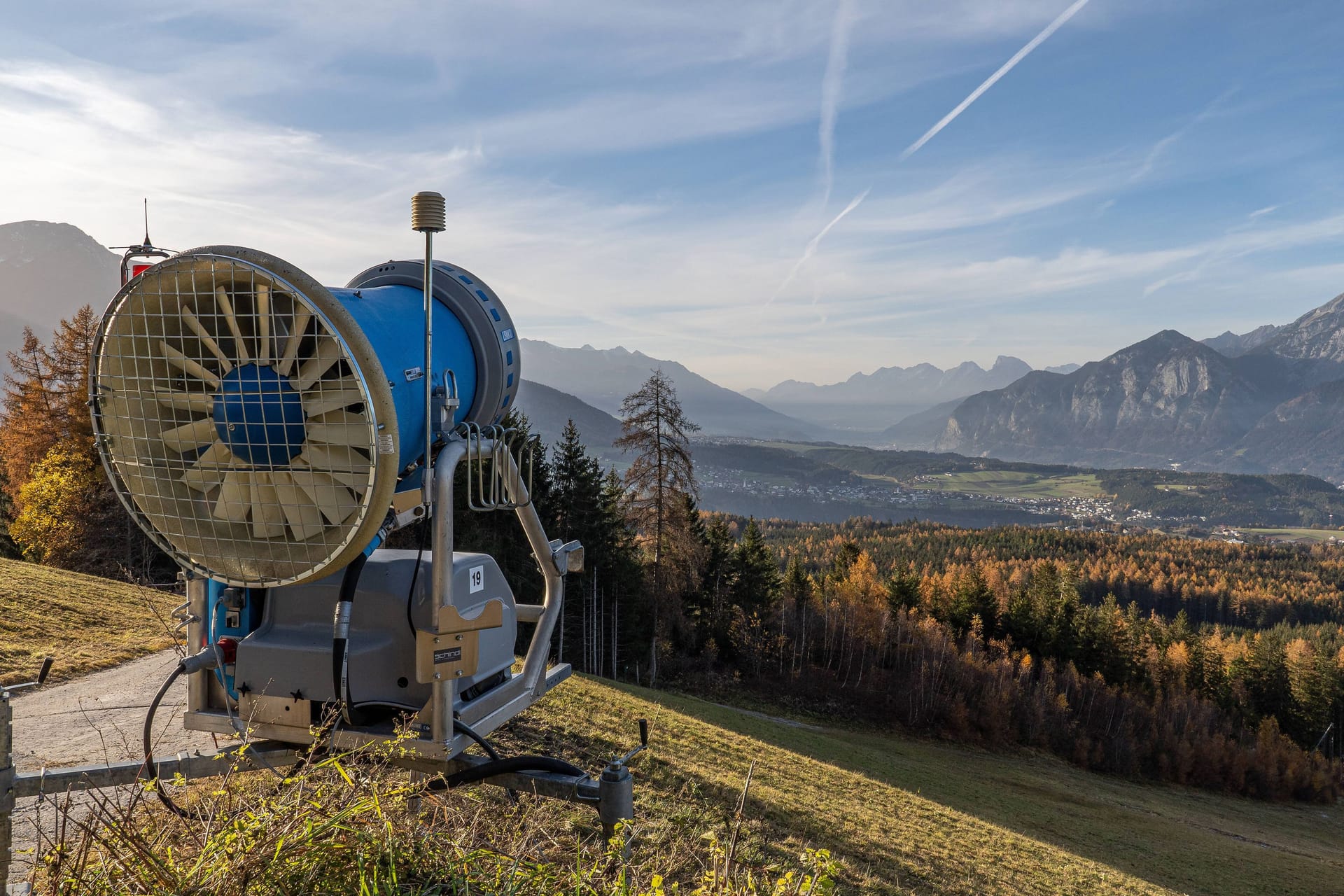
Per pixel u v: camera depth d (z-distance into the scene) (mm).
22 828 3863
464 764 3242
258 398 2701
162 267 2705
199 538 2865
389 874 2074
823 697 61719
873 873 11578
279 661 3027
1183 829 44594
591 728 12688
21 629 14141
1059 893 16812
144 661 13438
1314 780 80188
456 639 2971
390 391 2699
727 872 2486
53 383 34781
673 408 35062
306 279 2646
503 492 3621
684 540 36281
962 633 85062
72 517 29516
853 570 85938
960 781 39594
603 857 2633
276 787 2410
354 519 2717
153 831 2283
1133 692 87562
